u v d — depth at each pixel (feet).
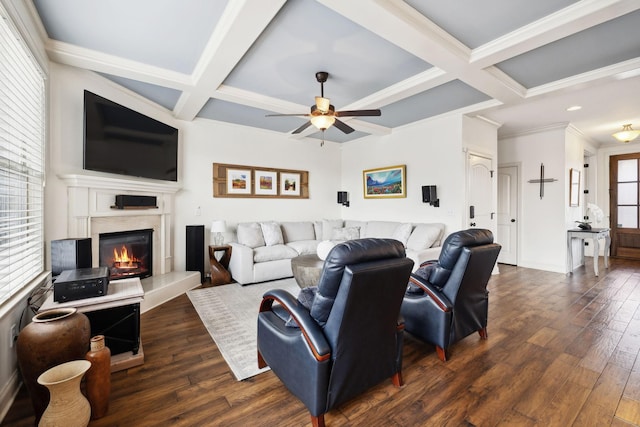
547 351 7.75
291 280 14.74
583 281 14.85
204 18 7.38
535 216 18.01
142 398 5.88
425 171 16.19
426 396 5.98
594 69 10.23
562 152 16.93
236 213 16.93
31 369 5.05
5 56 6.08
